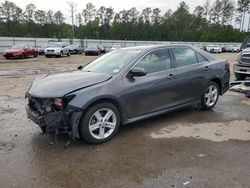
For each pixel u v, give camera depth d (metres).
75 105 4.14
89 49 35.03
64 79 4.66
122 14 99.62
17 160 3.90
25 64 19.91
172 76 5.42
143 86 4.93
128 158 3.96
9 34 84.25
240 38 89.00
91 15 96.00
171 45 5.71
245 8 85.19
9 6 86.81
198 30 96.75
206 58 6.36
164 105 5.39
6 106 6.88
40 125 4.23
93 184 3.31
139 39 93.44
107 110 4.54
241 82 9.12
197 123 5.49
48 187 3.25
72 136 4.25
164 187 3.23
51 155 4.07
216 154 4.07
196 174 3.51
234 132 4.98
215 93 6.53
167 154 4.09
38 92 4.34
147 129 5.14
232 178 3.40
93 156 4.04
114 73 4.81
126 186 3.26
